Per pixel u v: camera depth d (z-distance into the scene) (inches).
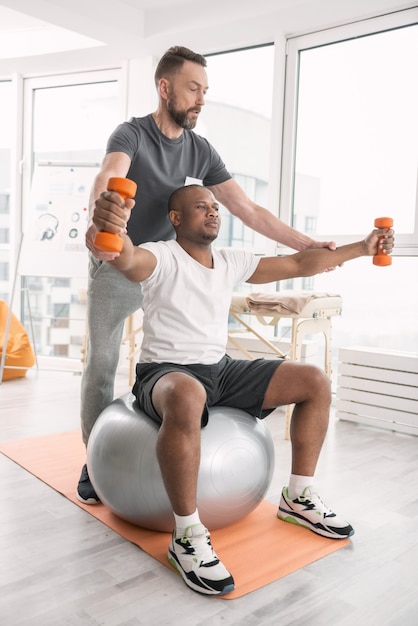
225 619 50.6
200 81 72.1
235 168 155.4
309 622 50.4
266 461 66.6
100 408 77.3
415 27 125.9
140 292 76.6
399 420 114.4
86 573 57.9
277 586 56.1
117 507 65.4
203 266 65.9
